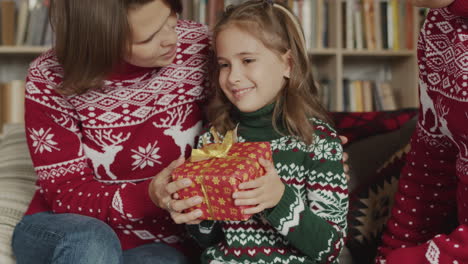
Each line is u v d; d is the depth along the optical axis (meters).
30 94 1.15
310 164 1.07
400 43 2.56
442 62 0.88
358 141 1.37
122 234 1.21
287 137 1.10
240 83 1.07
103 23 0.97
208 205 0.91
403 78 2.64
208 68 1.24
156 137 1.20
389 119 1.42
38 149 1.16
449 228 1.06
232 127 1.17
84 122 1.17
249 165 0.89
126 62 1.13
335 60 2.49
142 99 1.18
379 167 1.33
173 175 0.91
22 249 1.07
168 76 1.21
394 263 0.90
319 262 1.04
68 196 1.13
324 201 1.05
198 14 2.40
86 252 0.95
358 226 1.27
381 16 2.54
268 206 0.94
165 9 1.01
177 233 1.24
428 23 0.90
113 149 1.19
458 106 0.85
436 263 0.83
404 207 1.05
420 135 1.01
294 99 1.10
